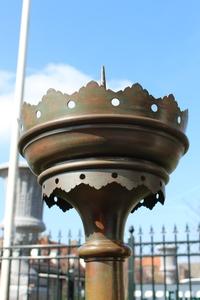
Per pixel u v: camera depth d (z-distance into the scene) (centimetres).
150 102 193
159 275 1858
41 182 211
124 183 191
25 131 204
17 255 990
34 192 1102
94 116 185
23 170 1092
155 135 193
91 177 192
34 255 973
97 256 196
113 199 197
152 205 235
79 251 201
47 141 196
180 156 215
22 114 210
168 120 198
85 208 201
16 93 1087
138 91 191
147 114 191
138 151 192
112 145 188
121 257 198
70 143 190
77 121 187
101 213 199
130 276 815
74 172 194
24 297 1002
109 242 197
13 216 980
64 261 1262
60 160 197
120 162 191
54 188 200
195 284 1405
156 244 823
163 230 825
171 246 966
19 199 1083
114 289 192
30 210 1084
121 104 189
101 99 188
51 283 1212
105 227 199
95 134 187
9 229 964
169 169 210
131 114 188
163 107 197
